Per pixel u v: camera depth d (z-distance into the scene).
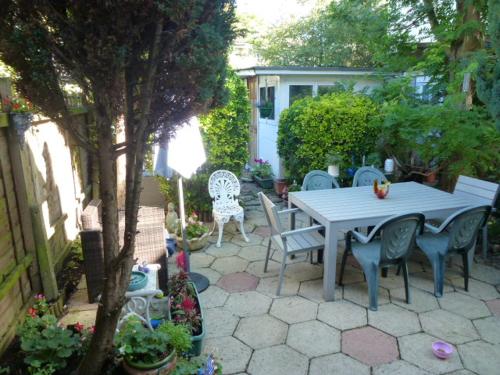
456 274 3.54
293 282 3.43
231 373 2.23
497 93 3.57
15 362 2.01
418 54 6.21
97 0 1.25
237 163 5.45
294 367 2.28
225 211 4.48
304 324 2.74
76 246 3.65
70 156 3.85
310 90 7.30
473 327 2.68
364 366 2.28
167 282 2.96
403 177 6.17
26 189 2.55
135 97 1.61
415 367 2.27
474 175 5.20
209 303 3.05
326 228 3.02
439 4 5.59
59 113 1.55
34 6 1.30
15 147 2.47
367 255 3.05
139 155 1.58
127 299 2.22
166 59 1.50
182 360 2.02
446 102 4.66
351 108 5.71
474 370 2.24
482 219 3.13
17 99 2.40
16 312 2.34
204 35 1.44
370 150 5.90
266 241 4.52
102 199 1.63
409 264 3.79
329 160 5.61
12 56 1.37
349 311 2.91
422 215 2.85
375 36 6.19
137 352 1.80
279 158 7.05
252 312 2.91
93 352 1.74
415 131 4.83
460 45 5.32
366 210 3.26
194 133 3.41
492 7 3.57
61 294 2.87
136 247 3.03
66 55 1.41
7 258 2.30
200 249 4.27
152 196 5.38
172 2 1.29
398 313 2.88
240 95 5.18
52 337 1.94
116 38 1.34
